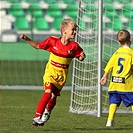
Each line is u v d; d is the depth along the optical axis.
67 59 22.72
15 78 54.62
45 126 24.88
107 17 67.25
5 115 29.06
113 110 24.69
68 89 45.06
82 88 32.34
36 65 68.88
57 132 22.70
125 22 69.50
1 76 56.47
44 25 82.62
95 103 31.00
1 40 78.56
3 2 82.69
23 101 36.69
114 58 24.28
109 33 64.56
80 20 32.25
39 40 78.31
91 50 33.50
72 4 82.81
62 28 22.64
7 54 76.38
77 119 27.77
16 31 81.88
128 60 24.09
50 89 22.48
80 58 22.81
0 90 44.12
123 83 23.98
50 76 22.69
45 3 83.50
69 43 22.72
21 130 23.38
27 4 84.75
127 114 30.48
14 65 69.00
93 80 34.31
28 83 50.41
